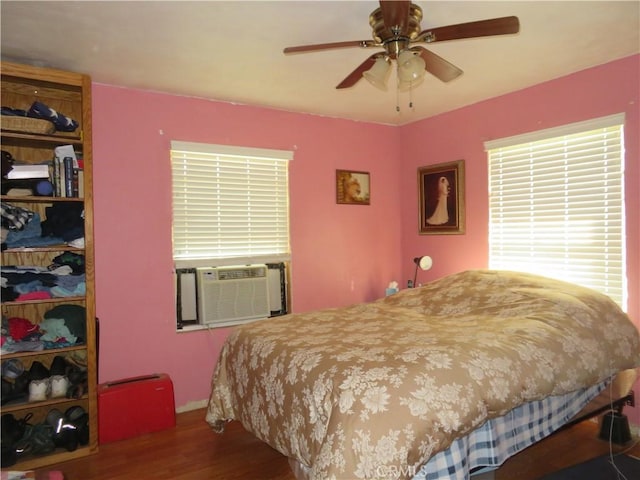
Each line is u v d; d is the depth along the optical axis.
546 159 3.18
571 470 2.33
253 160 3.61
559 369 2.06
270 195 3.69
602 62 2.81
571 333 2.26
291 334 2.34
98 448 2.67
